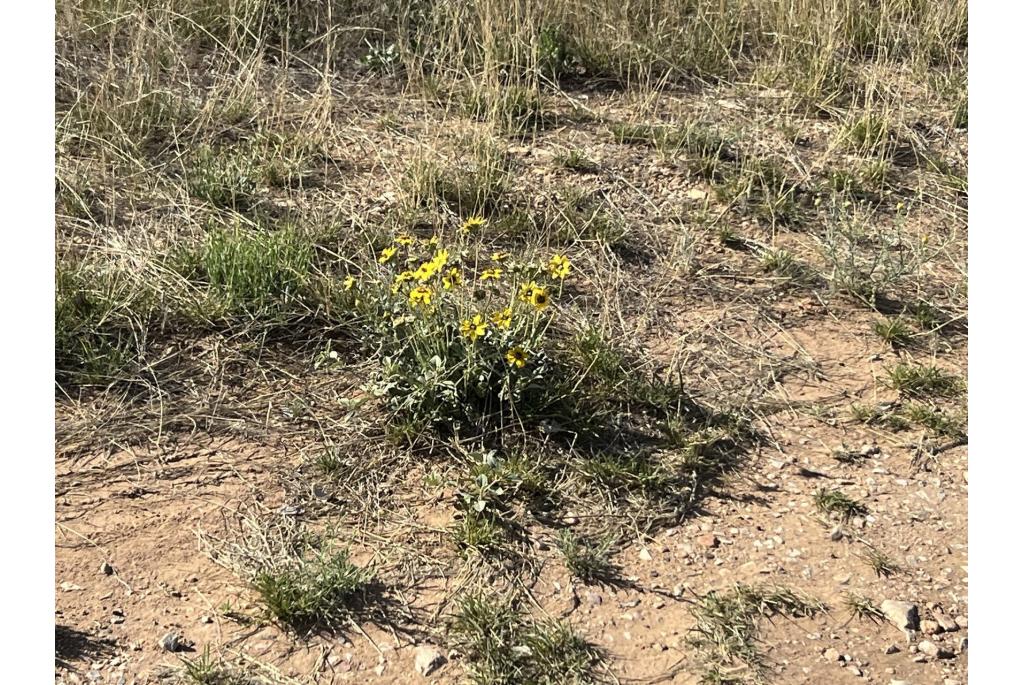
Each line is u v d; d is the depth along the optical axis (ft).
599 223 8.60
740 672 5.73
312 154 9.12
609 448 6.95
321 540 6.26
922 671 5.78
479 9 10.32
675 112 10.18
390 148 9.37
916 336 8.02
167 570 6.05
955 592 6.22
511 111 9.77
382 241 8.24
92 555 6.09
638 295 8.15
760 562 6.34
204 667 5.56
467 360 6.91
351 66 10.66
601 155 9.48
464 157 9.25
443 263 6.98
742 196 9.05
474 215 8.63
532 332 7.14
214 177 8.61
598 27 10.92
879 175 9.46
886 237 8.68
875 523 6.62
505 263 8.10
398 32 10.72
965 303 8.33
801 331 8.02
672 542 6.44
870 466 7.00
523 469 6.64
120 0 10.44
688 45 11.02
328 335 7.52
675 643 5.87
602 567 6.25
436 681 5.63
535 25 10.62
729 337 7.90
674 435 7.01
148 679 5.54
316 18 10.77
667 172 9.36
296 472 6.65
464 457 6.79
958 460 7.07
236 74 10.07
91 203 8.35
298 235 8.13
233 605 5.90
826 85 10.58
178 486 6.51
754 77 10.76
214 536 6.24
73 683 5.49
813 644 5.90
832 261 8.50
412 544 6.29
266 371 7.25
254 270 7.57
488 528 6.33
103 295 7.43
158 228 8.16
